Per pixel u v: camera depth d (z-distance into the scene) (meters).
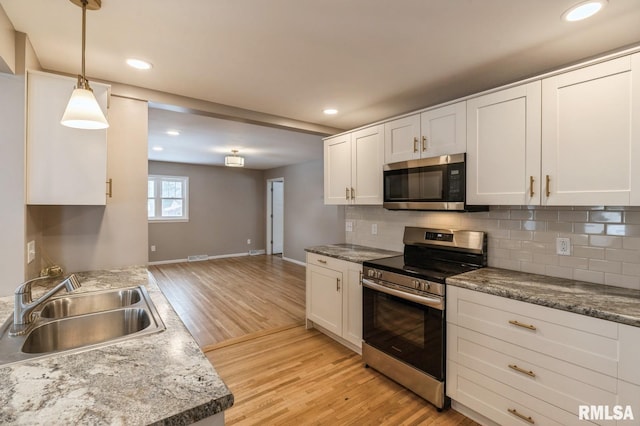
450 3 1.39
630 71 1.46
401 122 2.55
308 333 3.19
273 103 2.75
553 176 1.71
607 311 1.36
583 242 1.85
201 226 7.35
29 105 1.69
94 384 0.84
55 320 1.29
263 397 2.13
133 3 1.38
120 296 1.75
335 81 2.28
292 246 7.33
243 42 1.74
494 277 1.97
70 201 1.80
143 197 2.38
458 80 2.26
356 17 1.50
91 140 1.85
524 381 1.62
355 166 2.98
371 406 2.04
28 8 1.42
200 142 4.65
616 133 1.50
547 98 1.73
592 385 1.40
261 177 8.27
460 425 1.86
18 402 0.76
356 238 3.43
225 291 4.77
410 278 2.13
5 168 1.62
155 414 0.72
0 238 1.62
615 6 1.40
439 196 2.23
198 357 0.99
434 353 2.01
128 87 2.32
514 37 1.68
